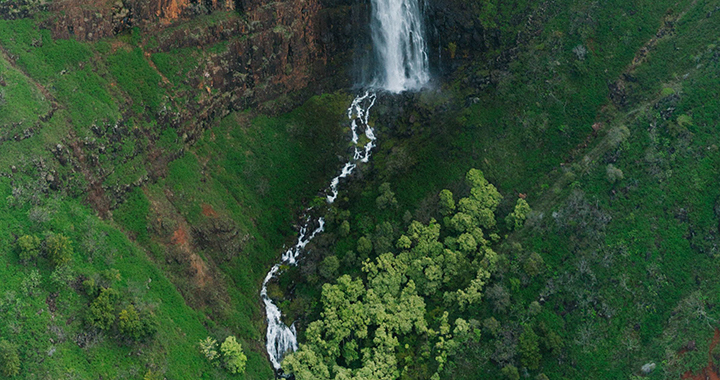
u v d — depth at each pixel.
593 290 158.12
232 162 175.88
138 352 142.75
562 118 177.62
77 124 153.88
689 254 158.38
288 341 165.12
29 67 155.88
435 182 176.12
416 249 168.12
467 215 169.38
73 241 146.25
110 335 141.62
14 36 157.38
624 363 152.38
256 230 174.12
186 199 166.75
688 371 148.88
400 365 160.25
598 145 173.12
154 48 167.50
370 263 167.62
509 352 154.12
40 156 146.88
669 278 157.25
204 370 150.00
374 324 163.50
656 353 151.62
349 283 165.00
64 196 149.25
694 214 160.75
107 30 164.50
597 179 167.25
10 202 141.62
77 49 160.50
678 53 177.62
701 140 164.88
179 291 159.00
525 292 159.75
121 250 152.38
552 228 164.62
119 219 157.62
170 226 161.38
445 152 178.50
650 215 162.25
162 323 149.62
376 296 164.00
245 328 162.50
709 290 154.38
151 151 164.12
